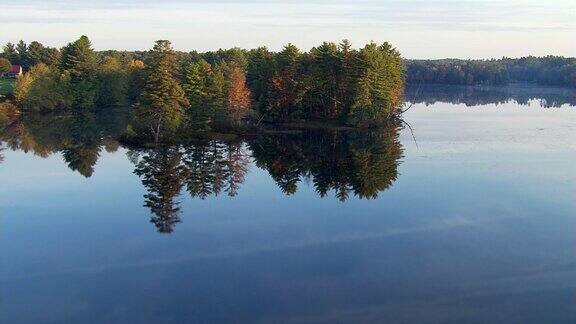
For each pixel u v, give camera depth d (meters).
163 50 70.69
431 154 65.19
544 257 32.78
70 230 38.12
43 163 60.91
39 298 28.06
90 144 73.38
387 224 39.06
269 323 25.42
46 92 107.44
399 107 101.06
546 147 68.69
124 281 29.92
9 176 54.28
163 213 41.94
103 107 117.25
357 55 90.44
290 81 90.44
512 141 73.81
